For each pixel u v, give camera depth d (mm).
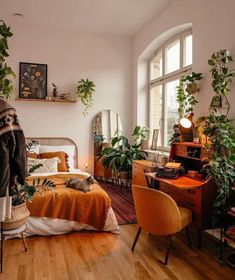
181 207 3020
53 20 5004
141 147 5680
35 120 5395
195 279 2318
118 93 5887
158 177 3217
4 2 4270
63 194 3223
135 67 5828
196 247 2924
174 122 4809
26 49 5277
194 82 3588
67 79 5539
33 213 3100
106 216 3264
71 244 2947
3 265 2494
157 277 2336
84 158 5703
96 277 2324
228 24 3084
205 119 3184
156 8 4496
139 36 5586
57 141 5523
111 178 5777
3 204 2049
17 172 2018
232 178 2717
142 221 2721
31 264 2521
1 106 1979
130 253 2766
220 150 2826
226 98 3055
